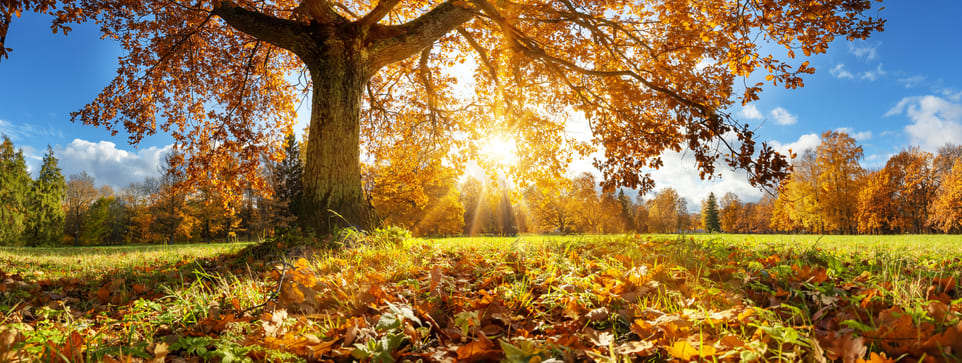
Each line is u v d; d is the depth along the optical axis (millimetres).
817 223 36094
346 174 6789
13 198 35500
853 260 3432
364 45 7355
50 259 7129
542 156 11953
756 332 1512
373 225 6801
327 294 2512
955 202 33281
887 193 36688
